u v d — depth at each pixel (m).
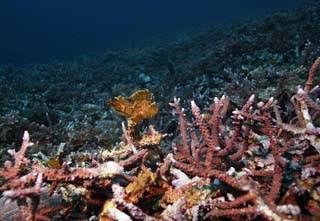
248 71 0.90
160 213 0.28
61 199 0.30
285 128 0.31
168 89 1.08
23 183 0.26
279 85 0.60
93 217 0.28
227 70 0.94
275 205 0.22
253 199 0.22
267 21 1.46
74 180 0.28
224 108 0.37
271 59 0.96
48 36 12.79
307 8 1.63
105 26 15.59
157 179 0.29
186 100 0.85
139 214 0.26
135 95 0.36
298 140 0.30
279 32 1.18
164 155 0.41
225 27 2.38
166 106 0.81
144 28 12.32
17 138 0.73
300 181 0.25
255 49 1.16
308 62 0.82
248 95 0.64
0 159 0.63
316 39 1.05
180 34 3.45
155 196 0.29
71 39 11.64
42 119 0.95
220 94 0.75
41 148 0.66
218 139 0.30
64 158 0.53
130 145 0.37
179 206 0.26
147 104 0.37
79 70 2.01
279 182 0.23
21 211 0.27
